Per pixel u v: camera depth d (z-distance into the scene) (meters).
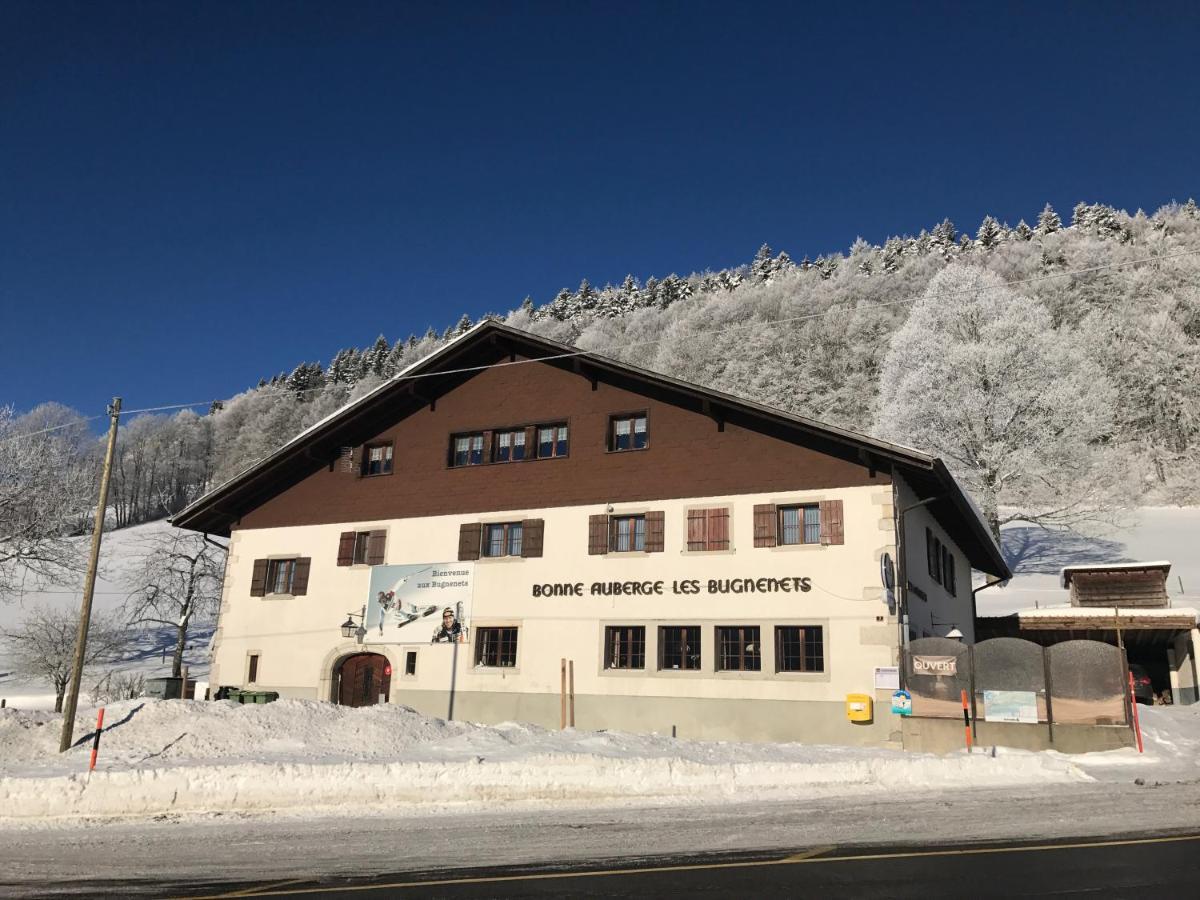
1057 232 120.81
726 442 23.45
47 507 42.91
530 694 23.94
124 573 58.53
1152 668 35.78
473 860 10.33
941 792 14.70
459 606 25.47
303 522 28.52
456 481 26.67
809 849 10.58
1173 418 69.81
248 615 28.25
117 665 46.69
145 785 14.34
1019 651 19.05
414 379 27.23
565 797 14.48
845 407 70.00
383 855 10.72
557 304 156.62
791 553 21.94
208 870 10.10
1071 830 11.49
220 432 120.19
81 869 10.28
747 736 21.28
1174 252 87.75
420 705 25.17
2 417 44.75
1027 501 51.38
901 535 21.67
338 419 27.92
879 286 94.88
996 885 8.64
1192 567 49.50
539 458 25.75
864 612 20.84
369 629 26.45
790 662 21.53
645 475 24.19
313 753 16.98
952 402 48.75
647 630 23.05
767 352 78.50
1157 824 11.78
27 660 43.88
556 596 24.34
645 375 24.22
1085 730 18.19
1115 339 69.44
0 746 16.98
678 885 8.88
